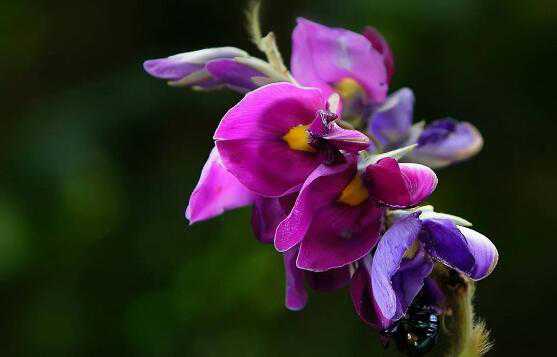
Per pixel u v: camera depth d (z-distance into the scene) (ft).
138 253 1.65
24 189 1.58
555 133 1.71
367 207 0.84
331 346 1.63
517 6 1.64
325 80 0.91
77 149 1.60
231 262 1.61
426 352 0.85
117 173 1.62
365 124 0.92
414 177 0.83
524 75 1.68
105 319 1.65
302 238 0.83
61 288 1.64
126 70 1.68
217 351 1.61
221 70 0.88
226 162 0.84
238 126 0.84
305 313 1.63
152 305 1.63
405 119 0.91
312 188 0.84
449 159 0.92
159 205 1.65
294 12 1.67
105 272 1.65
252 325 1.61
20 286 1.63
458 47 1.63
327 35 0.91
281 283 1.59
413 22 1.59
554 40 1.65
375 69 0.91
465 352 0.85
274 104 0.84
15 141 1.61
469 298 0.85
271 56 0.88
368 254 0.85
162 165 1.66
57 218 1.59
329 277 0.86
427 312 0.85
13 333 1.64
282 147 0.84
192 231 1.65
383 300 0.82
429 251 0.84
